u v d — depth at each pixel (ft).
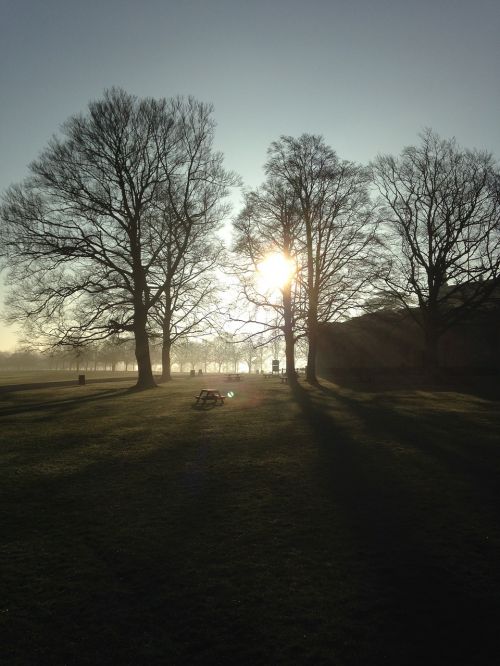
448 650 14.02
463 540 21.01
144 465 34.71
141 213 100.99
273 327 113.19
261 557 19.92
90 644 14.73
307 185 103.24
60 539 22.15
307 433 45.06
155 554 20.43
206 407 67.97
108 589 17.76
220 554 20.29
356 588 17.37
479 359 135.03
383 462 33.58
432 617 15.57
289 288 111.86
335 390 93.56
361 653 13.98
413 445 38.45
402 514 24.12
